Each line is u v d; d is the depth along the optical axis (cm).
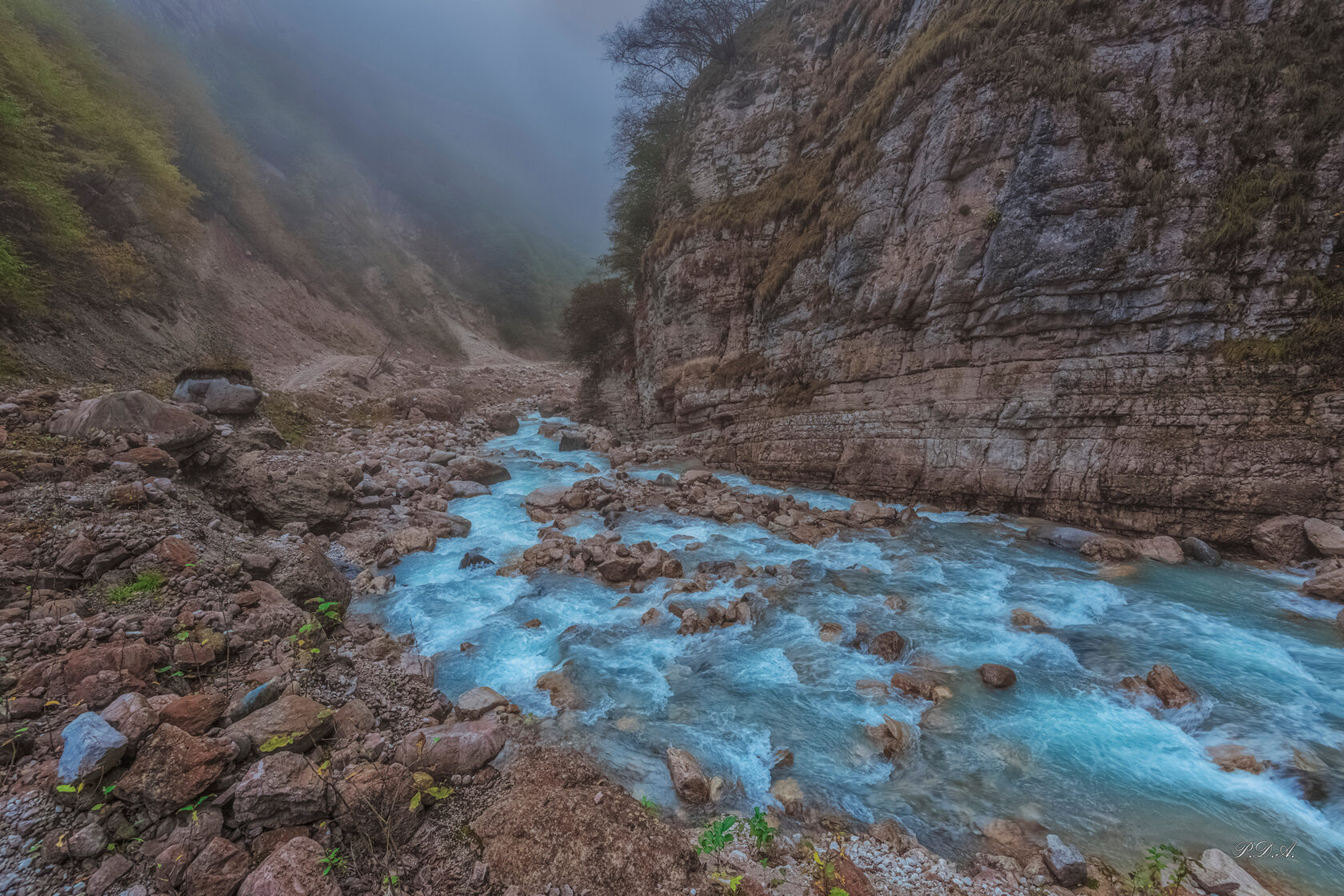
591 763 519
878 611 886
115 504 714
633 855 395
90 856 325
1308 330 1047
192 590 614
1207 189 1144
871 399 1641
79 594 562
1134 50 1249
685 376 2316
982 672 690
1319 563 976
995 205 1352
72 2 2825
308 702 466
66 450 816
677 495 1619
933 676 696
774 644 782
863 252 1645
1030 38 1361
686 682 682
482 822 418
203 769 366
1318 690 660
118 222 2127
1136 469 1163
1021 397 1323
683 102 3066
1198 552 1074
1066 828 460
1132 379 1188
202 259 2894
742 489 1759
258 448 1387
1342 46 1098
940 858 426
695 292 2314
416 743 483
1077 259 1227
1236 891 389
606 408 3033
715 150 2600
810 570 1058
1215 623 829
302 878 326
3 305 1352
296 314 3428
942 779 519
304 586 768
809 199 1994
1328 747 557
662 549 1184
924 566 1070
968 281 1385
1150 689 653
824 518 1403
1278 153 1105
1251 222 1087
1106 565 1066
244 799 359
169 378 1762
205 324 2444
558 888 365
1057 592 952
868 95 1912
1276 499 1041
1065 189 1248
